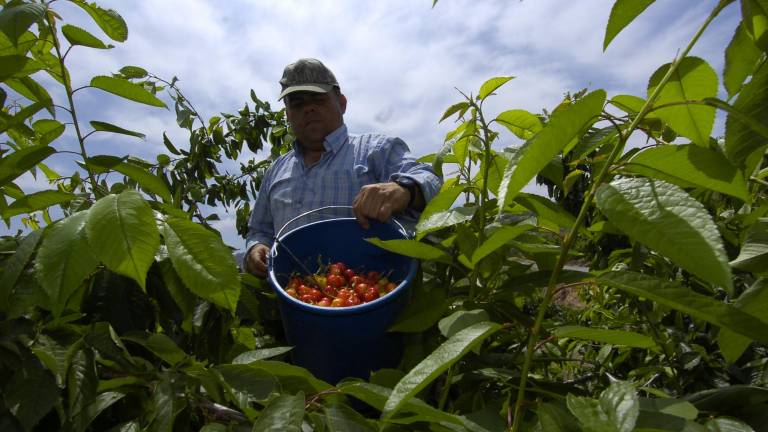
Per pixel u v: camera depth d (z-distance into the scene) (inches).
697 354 62.4
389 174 110.6
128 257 29.6
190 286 31.2
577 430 26.0
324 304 63.5
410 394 25.2
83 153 44.8
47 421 34.4
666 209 22.9
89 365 32.0
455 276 66.2
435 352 26.9
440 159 54.5
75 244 29.8
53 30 43.4
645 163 27.1
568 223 40.9
